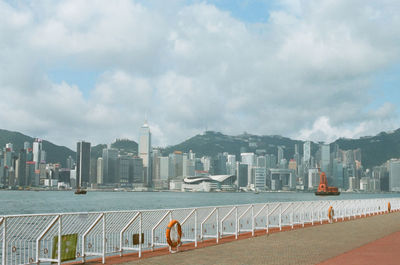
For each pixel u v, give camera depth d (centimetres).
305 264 1495
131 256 1741
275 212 2880
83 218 1614
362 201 4566
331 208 3531
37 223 1477
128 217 1777
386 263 1473
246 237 2400
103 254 1591
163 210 1948
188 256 1712
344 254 1720
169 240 1805
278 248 1936
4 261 1372
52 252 1475
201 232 2191
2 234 1388
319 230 2838
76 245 1562
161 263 1547
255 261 1577
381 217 4331
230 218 2427
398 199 5947
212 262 1560
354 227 3081
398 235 2481
